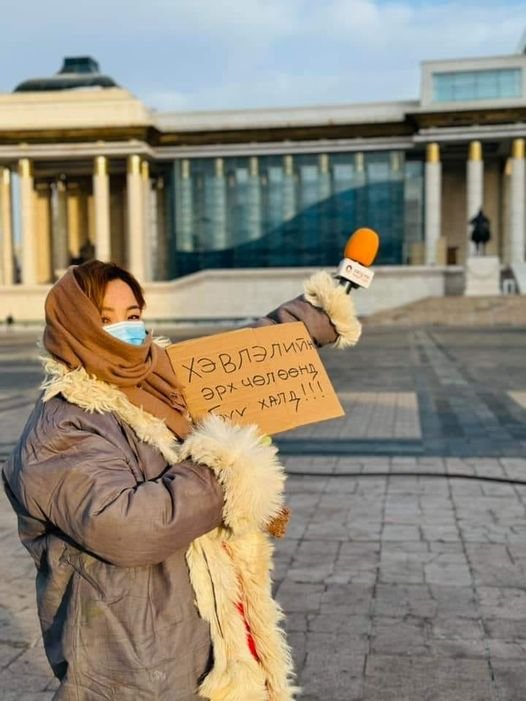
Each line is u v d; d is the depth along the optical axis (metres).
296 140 56.47
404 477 8.71
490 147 58.00
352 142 56.12
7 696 3.85
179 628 1.92
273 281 54.47
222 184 58.00
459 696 3.81
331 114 55.75
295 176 57.38
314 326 2.71
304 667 4.12
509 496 7.78
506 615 4.80
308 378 2.54
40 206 65.75
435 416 13.39
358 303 53.50
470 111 53.34
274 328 2.58
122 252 64.38
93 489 1.81
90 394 1.97
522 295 48.81
